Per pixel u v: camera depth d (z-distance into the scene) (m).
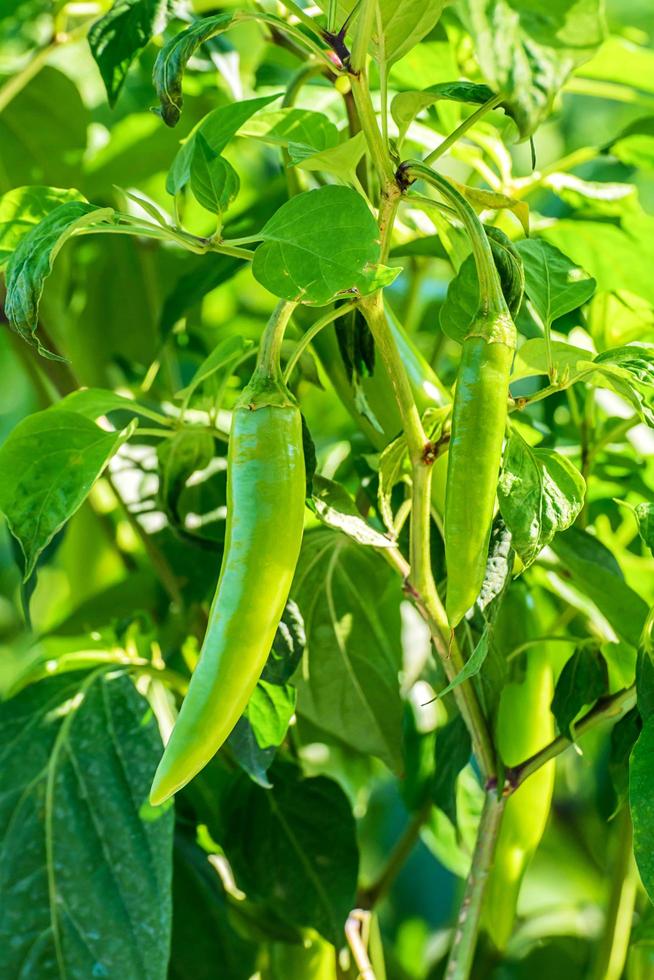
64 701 0.78
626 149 0.85
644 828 0.62
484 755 0.70
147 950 0.72
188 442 0.74
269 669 0.68
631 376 0.61
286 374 0.58
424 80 0.83
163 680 0.81
